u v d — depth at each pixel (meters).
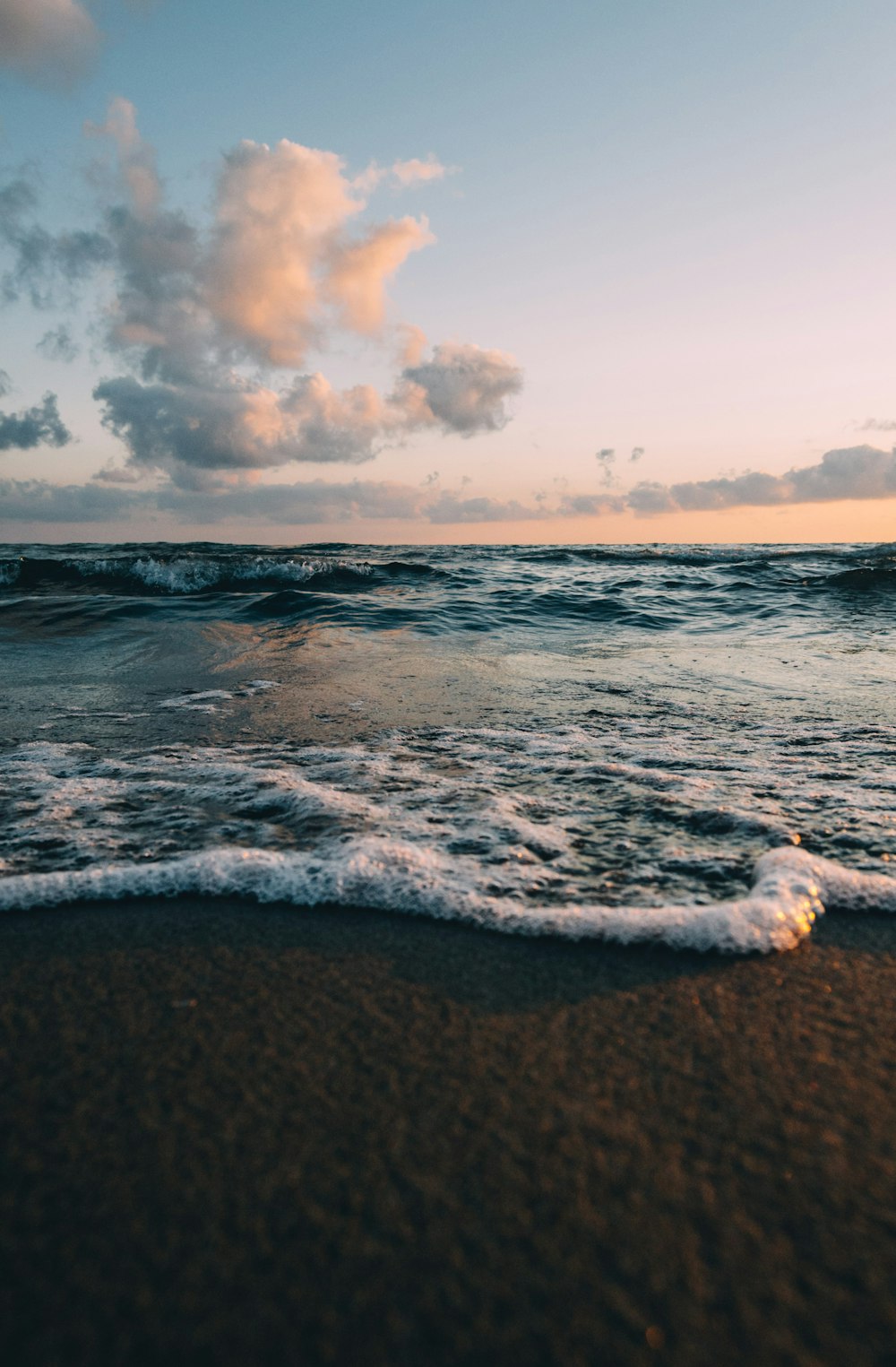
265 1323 0.90
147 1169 1.13
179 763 3.38
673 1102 1.27
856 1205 1.06
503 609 9.16
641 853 2.35
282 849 2.40
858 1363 0.84
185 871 2.20
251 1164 1.14
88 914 1.99
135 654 6.20
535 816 2.69
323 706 4.48
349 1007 1.56
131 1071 1.36
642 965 1.73
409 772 3.23
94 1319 0.90
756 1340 0.87
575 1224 1.03
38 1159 1.15
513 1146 1.17
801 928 1.87
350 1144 1.18
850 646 6.66
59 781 3.11
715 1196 1.07
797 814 2.64
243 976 1.69
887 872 2.16
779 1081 1.32
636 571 13.77
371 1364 0.85
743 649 6.61
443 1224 1.03
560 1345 0.86
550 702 4.58
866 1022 1.49
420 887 2.11
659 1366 0.84
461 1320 0.90
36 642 6.75
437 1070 1.35
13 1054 1.41
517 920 1.93
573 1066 1.37
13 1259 0.99
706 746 3.60
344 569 11.91
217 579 11.59
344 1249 0.99
